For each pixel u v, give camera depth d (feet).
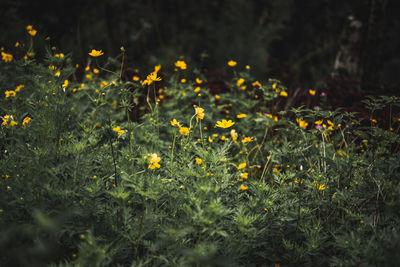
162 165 9.20
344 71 22.25
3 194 7.16
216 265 6.81
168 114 12.36
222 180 8.07
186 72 15.99
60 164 7.16
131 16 37.91
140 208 8.66
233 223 7.64
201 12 43.78
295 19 34.73
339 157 9.57
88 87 13.19
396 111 12.21
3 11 17.98
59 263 6.84
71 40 17.53
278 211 8.55
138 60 28.07
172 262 6.75
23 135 7.76
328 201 8.75
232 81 16.55
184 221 7.34
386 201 8.13
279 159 9.26
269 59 19.13
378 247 7.17
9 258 6.32
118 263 7.16
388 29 28.63
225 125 8.32
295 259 7.73
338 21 32.35
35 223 6.80
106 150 8.96
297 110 9.37
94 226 7.34
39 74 8.64
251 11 43.83
